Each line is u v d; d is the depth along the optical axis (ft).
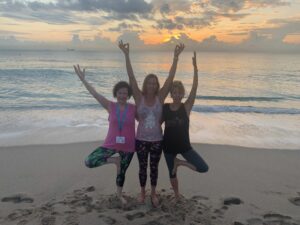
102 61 188.24
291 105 54.13
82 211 13.85
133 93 14.46
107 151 14.17
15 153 23.39
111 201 14.83
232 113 44.75
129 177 18.57
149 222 13.01
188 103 14.33
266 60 238.48
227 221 13.43
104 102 14.53
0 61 156.25
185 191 16.72
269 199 16.03
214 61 219.41
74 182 17.83
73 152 23.85
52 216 13.37
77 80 81.82
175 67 14.58
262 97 63.05
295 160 22.99
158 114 14.19
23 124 34.47
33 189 16.76
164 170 19.95
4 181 17.90
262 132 32.73
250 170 20.61
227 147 25.84
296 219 13.79
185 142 14.20
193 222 13.14
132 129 14.26
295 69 136.26
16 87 67.56
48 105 48.88
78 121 36.45
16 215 13.53
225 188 17.35
